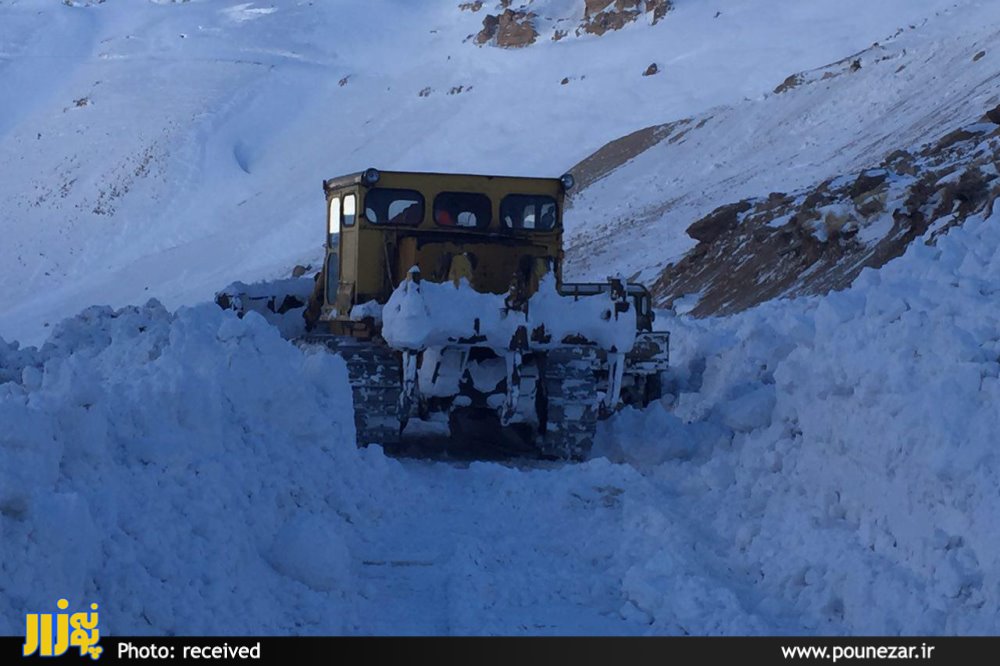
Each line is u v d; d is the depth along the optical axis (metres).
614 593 7.37
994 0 93.25
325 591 6.98
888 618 6.40
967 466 6.58
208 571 6.18
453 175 14.59
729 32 138.12
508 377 12.99
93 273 116.50
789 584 7.26
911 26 99.75
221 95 161.12
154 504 6.31
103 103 162.00
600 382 14.87
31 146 152.38
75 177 139.88
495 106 141.12
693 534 8.42
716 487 9.99
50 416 6.06
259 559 6.95
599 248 70.62
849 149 72.38
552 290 13.24
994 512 6.32
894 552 7.00
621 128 118.19
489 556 8.16
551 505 9.70
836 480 8.06
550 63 151.00
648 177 90.56
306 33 190.62
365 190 14.41
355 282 14.36
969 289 8.12
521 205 14.80
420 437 15.48
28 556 5.21
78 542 5.39
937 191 35.25
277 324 16.89
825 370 8.46
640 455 12.49
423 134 139.12
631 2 158.00
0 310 109.44
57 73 179.62
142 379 7.52
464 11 192.50
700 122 100.56
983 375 7.06
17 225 129.38
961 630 6.08
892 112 74.56
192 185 134.38
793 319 9.59
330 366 10.09
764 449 9.55
